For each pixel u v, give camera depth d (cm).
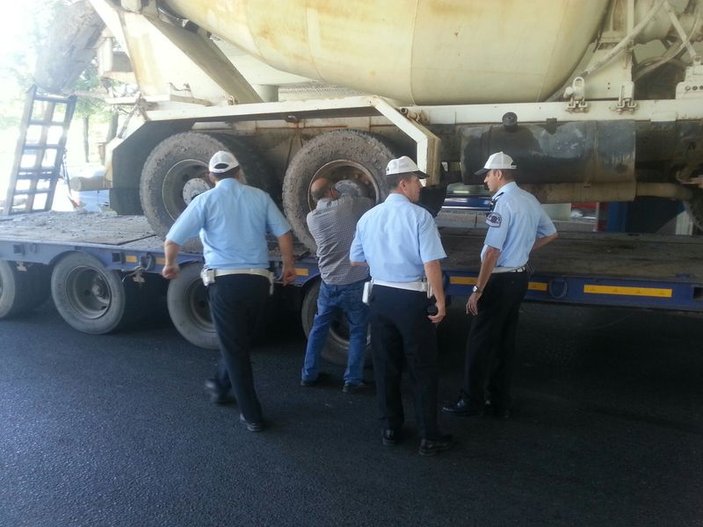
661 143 493
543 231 421
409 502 338
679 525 315
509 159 408
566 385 498
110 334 641
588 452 390
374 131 555
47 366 550
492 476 363
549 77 511
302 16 540
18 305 688
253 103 596
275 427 430
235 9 573
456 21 495
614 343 597
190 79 609
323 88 739
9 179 876
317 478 364
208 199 406
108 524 322
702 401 465
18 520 327
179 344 610
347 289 463
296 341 611
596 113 492
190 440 412
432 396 382
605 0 493
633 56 514
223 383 465
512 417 440
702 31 489
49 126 898
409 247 364
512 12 484
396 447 400
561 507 332
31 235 673
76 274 640
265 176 587
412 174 376
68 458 389
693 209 661
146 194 601
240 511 332
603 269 479
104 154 623
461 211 1091
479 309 416
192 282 579
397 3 501
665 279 441
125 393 489
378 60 530
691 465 373
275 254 555
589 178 494
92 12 690
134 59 629
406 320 371
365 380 513
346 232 456
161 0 622
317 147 531
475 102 541
